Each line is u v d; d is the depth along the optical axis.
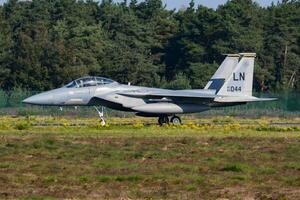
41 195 85.06
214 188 90.62
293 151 126.75
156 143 137.88
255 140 145.50
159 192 87.50
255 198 84.56
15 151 122.38
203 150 127.12
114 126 180.62
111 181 94.44
